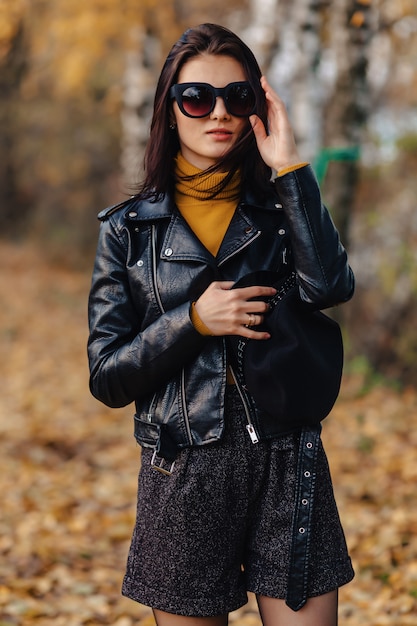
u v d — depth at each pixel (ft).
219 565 7.46
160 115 7.70
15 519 18.37
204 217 7.69
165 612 7.57
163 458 7.47
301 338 7.21
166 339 7.23
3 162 87.51
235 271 7.54
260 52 35.63
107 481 22.27
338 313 32.81
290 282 7.68
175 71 7.57
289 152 7.33
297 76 32.45
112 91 49.14
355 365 36.17
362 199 39.14
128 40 42.16
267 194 7.82
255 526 7.53
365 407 31.81
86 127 78.59
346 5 27.17
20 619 13.33
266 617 7.57
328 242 7.25
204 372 7.41
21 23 35.47
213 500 7.38
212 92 7.38
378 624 13.24
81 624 13.41
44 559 16.05
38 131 82.53
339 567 7.52
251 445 7.42
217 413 7.36
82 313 60.18
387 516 18.85
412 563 15.58
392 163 37.91
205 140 7.51
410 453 25.26
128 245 7.63
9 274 76.95
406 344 37.83
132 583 7.68
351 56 27.58
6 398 33.65
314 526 7.47
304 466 7.42
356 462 24.49
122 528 18.25
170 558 7.46
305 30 30.94
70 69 38.91
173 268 7.50
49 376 38.81
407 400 33.40
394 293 38.34
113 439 27.45
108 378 7.49
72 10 36.88
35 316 57.52
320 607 7.43
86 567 16.07
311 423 7.44
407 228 37.99
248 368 7.30
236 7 42.80
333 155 23.89
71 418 30.35
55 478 22.20
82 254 83.92
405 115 37.27
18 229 92.17
